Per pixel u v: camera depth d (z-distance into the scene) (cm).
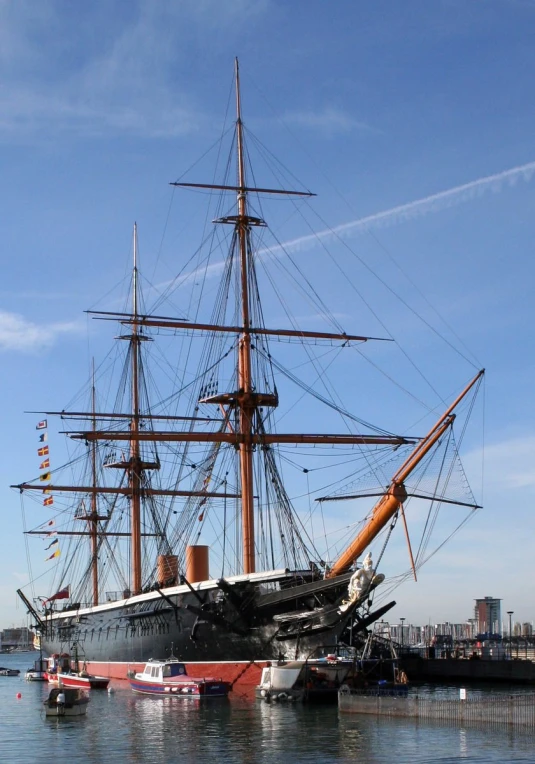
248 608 7519
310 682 6831
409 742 5012
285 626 7306
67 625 11594
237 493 9219
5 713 7612
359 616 7350
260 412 9244
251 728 5738
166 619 8538
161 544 11475
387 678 7456
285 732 5519
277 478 9112
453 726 5522
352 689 6531
